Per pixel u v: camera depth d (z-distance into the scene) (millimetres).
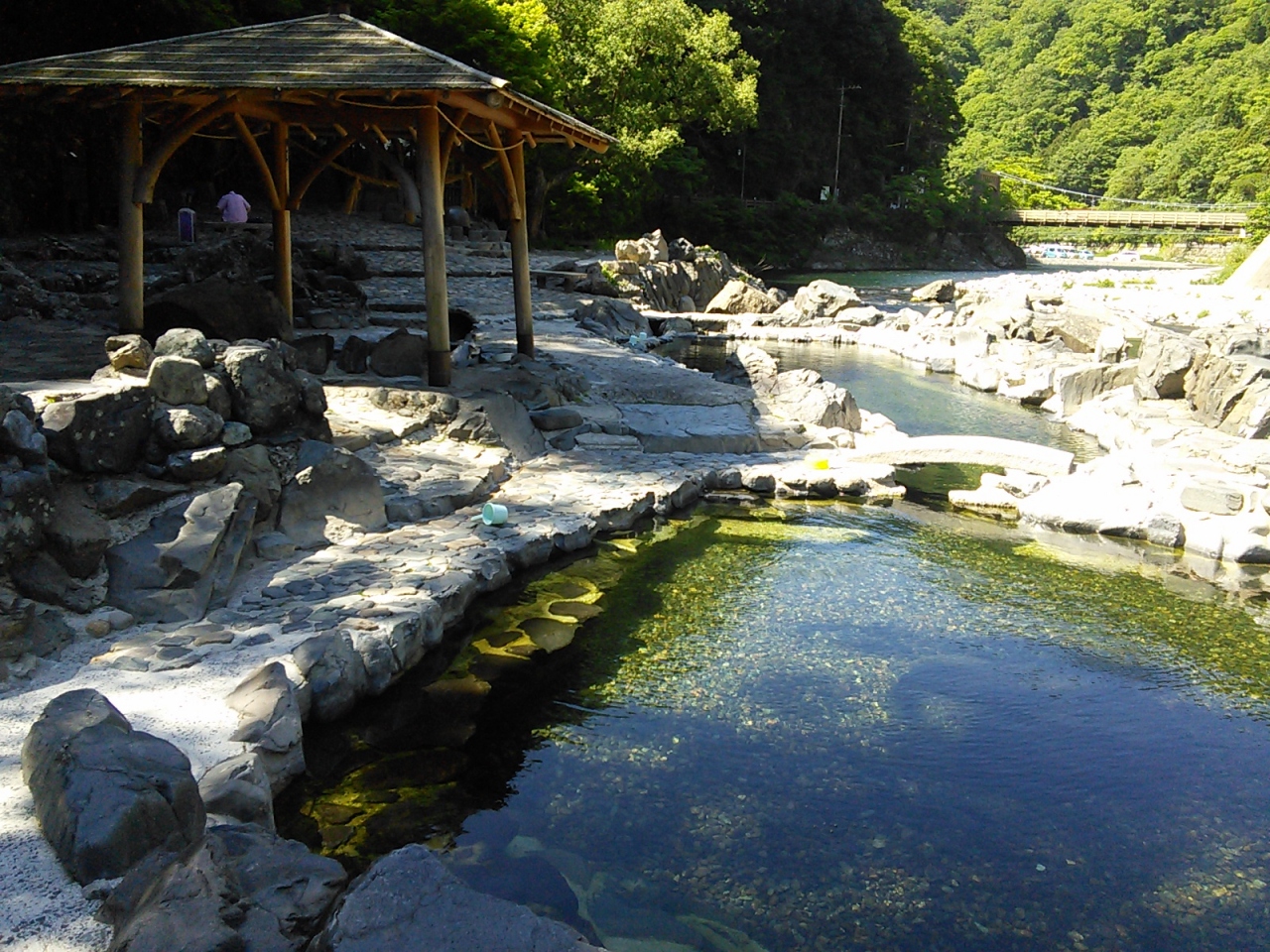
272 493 7762
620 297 29828
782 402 13992
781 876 4836
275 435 8156
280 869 3799
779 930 4469
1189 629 7910
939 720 6363
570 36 46219
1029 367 20031
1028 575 8984
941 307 31719
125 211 10867
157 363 7199
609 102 47156
